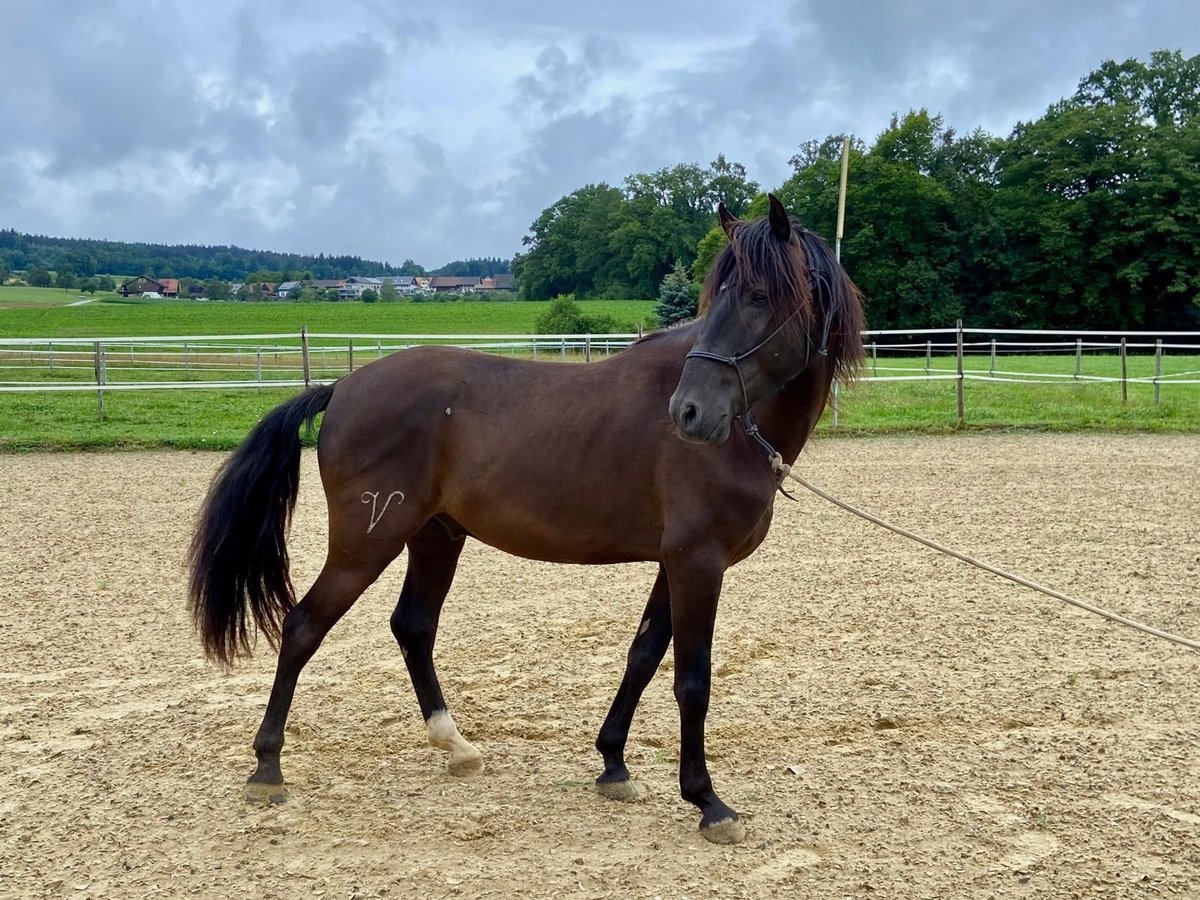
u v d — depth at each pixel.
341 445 4.18
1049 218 47.19
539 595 7.45
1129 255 47.84
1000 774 4.43
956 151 52.78
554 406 4.09
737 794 4.25
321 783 4.38
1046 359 31.84
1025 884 3.54
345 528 4.18
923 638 6.36
